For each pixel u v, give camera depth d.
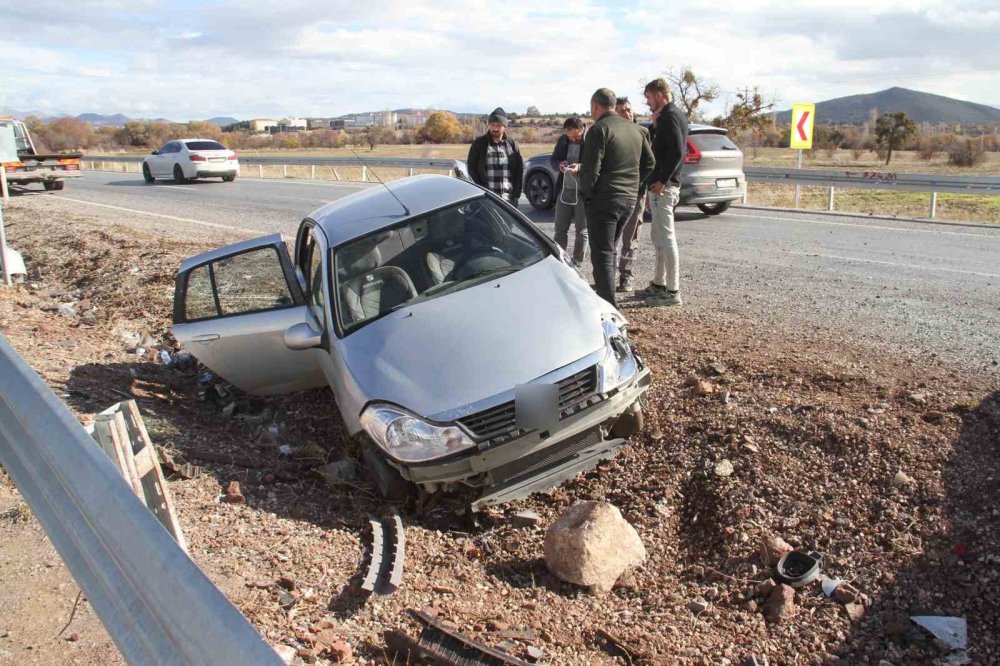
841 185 15.48
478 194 5.86
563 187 8.23
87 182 29.80
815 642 3.26
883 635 3.27
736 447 4.69
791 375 5.59
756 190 22.50
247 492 4.62
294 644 3.06
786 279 8.73
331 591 3.54
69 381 6.13
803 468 4.41
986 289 7.89
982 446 4.35
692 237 11.87
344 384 4.67
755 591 3.61
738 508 4.17
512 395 4.19
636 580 3.78
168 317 8.72
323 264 5.36
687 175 13.32
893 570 3.60
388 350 4.61
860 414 4.83
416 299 5.05
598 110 6.66
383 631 3.26
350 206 6.02
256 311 5.73
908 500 4.00
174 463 4.82
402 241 5.44
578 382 4.33
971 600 3.38
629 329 7.03
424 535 4.20
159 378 6.90
